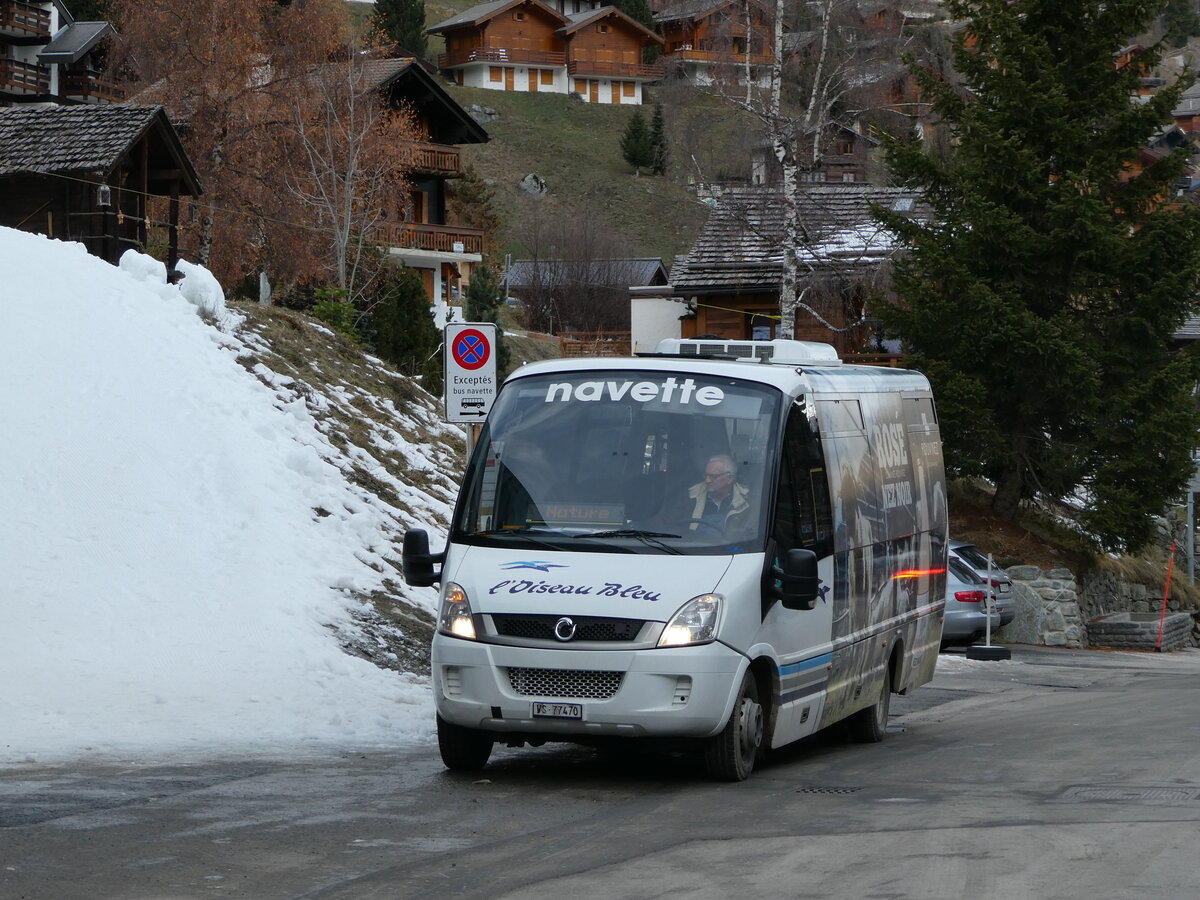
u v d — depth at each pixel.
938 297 40.28
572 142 168.88
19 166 39.28
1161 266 39.44
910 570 18.03
